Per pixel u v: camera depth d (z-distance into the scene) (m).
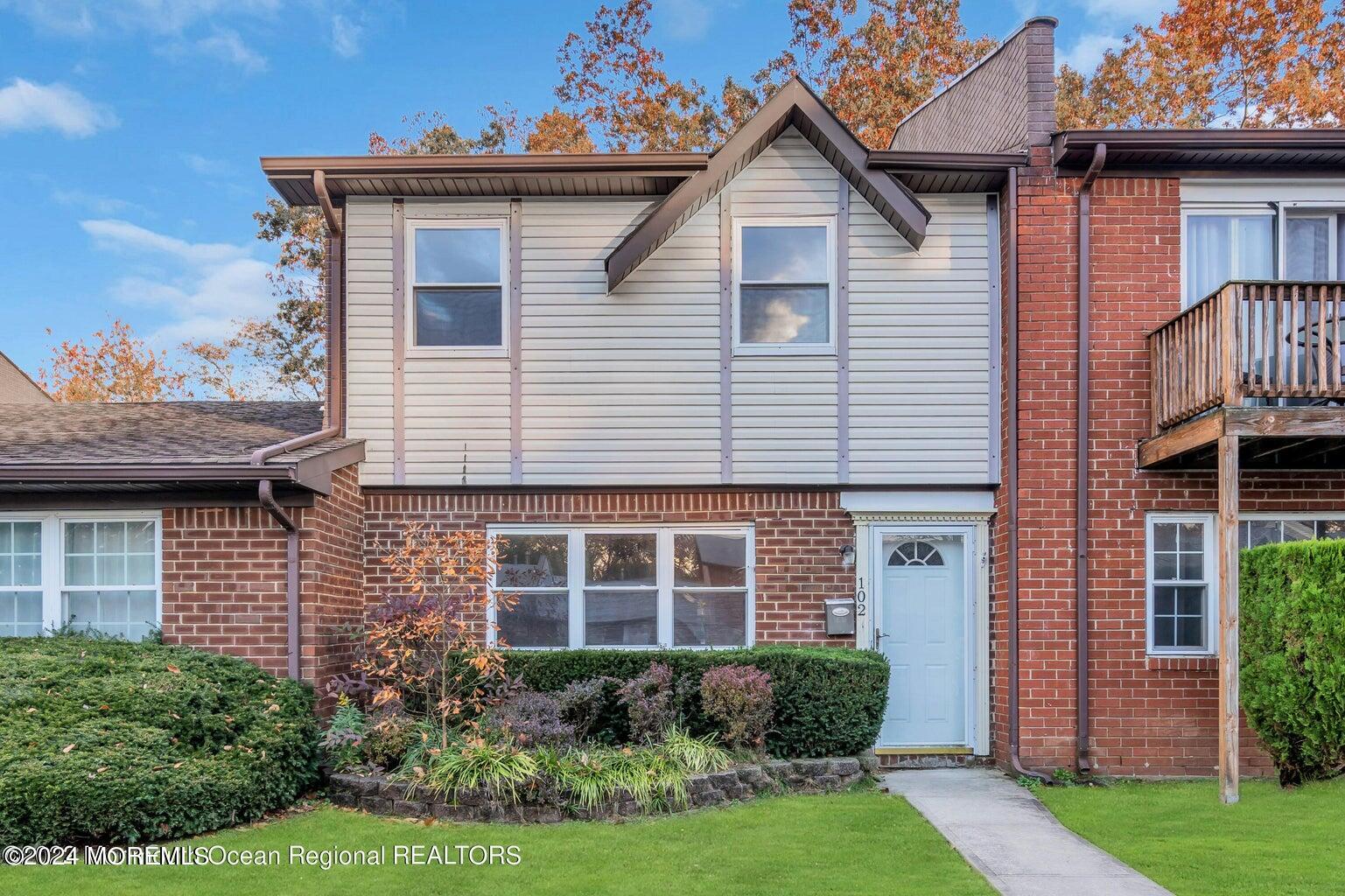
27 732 6.48
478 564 8.89
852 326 9.64
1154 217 9.19
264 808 7.10
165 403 12.01
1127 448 9.08
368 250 9.74
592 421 9.64
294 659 8.30
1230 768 7.42
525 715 7.98
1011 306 9.22
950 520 9.67
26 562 8.62
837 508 9.66
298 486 8.23
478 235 9.82
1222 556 7.55
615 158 9.24
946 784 8.45
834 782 8.19
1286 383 8.36
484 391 9.66
